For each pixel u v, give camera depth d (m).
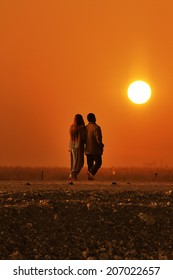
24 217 39.62
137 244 38.38
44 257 37.41
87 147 58.50
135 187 50.06
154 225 39.69
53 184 53.00
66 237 38.53
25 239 38.28
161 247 38.31
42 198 43.41
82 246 38.09
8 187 49.75
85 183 54.69
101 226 39.31
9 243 37.88
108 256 37.53
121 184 53.62
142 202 42.88
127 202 42.69
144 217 39.94
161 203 42.31
